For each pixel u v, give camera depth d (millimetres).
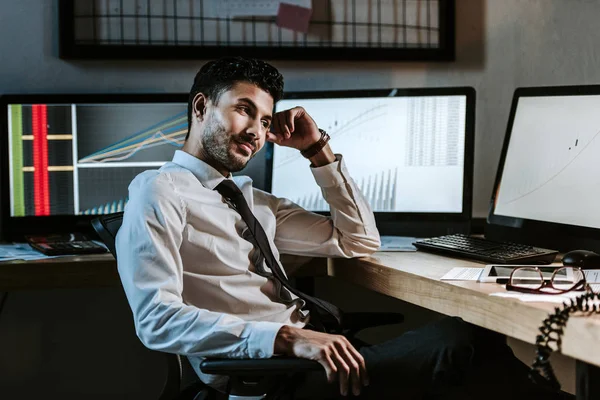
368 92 2301
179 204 1599
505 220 2133
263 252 1714
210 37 2410
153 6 2379
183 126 2305
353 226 1907
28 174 2250
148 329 1471
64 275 1841
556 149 2004
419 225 2297
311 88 2488
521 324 1300
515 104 2162
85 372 2459
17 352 2426
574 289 1397
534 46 2545
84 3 2352
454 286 1503
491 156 2566
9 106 2242
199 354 1457
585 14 2531
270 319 1688
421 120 2277
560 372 1563
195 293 1636
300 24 2430
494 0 2525
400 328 2555
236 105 1672
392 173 2291
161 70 2428
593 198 1872
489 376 1516
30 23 2352
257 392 1448
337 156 1940
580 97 1954
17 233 2248
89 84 2396
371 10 2467
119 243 1546
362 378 1404
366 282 1853
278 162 2334
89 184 2273
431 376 1438
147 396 2482
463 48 2535
